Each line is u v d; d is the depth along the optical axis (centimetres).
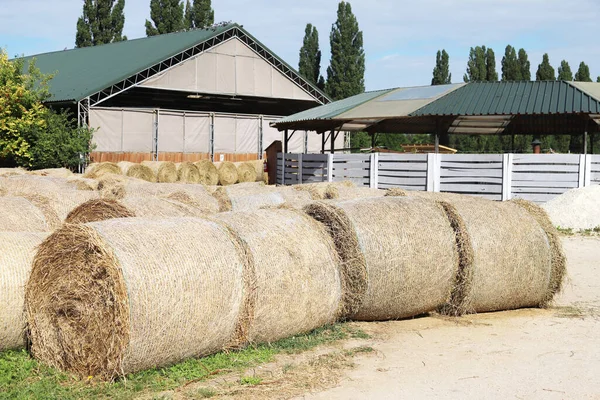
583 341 795
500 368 695
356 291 822
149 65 3528
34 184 1538
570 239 1576
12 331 693
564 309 954
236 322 706
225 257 693
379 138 4831
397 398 611
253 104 4462
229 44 3900
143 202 1033
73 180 1734
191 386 633
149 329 628
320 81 6109
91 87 3388
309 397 611
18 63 3247
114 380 637
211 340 686
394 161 2239
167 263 647
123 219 702
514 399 611
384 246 824
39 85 3478
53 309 666
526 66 4938
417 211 876
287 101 4297
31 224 927
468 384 648
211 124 3734
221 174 3356
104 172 2386
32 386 620
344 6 5516
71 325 655
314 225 814
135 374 645
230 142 3816
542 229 948
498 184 2061
